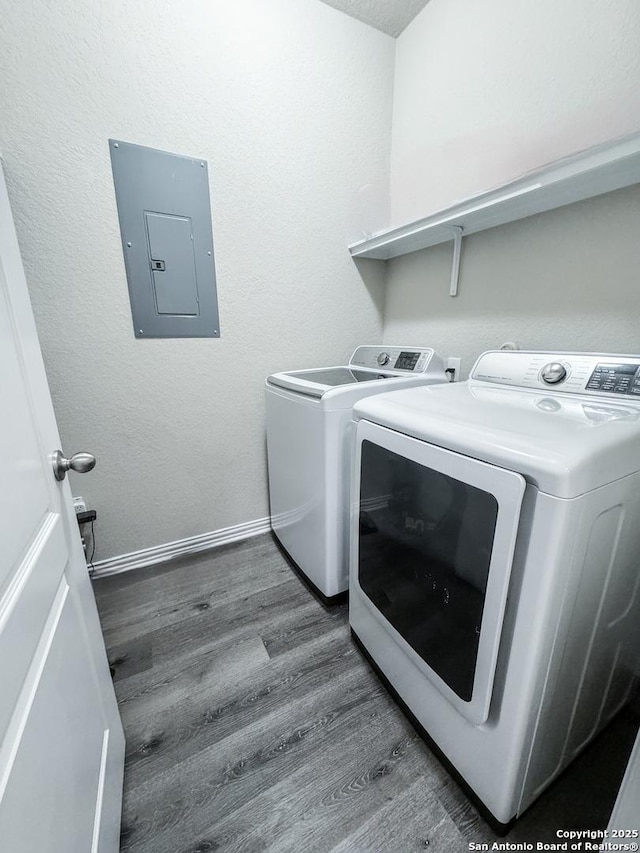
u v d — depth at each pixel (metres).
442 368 1.68
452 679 0.87
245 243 1.73
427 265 1.89
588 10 1.12
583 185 1.09
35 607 0.55
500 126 1.44
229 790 0.94
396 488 0.99
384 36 1.86
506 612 0.72
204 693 1.19
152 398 1.69
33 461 0.63
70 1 1.23
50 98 1.27
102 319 1.51
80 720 0.69
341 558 1.50
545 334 1.38
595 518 0.67
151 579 1.75
